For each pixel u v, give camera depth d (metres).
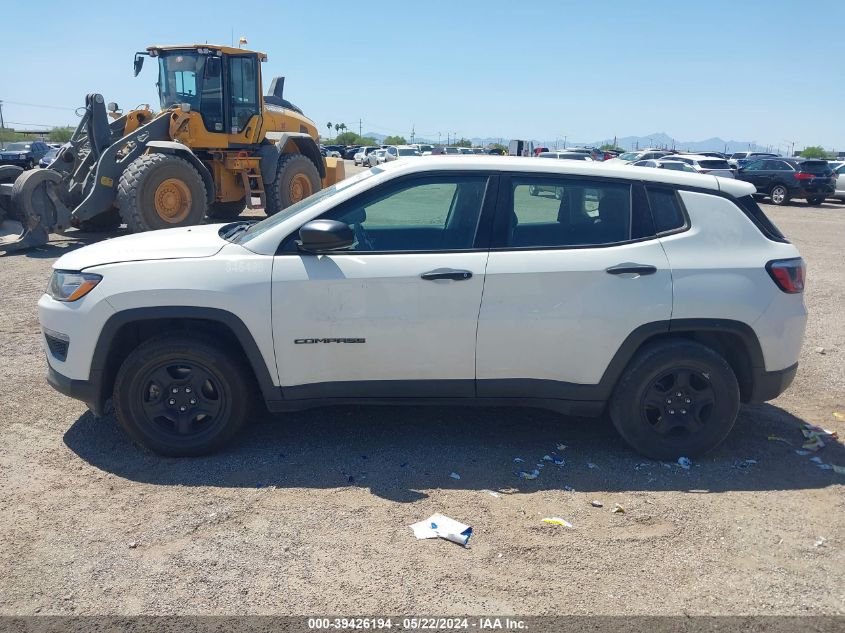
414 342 4.15
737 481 4.15
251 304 4.07
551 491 3.99
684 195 4.32
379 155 46.78
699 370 4.25
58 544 3.39
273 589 3.09
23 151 37.53
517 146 28.64
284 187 14.77
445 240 4.24
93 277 4.15
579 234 4.26
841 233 16.22
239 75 13.95
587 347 4.18
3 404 5.07
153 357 4.16
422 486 4.02
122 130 13.89
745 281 4.20
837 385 5.82
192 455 4.30
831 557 3.40
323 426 4.81
